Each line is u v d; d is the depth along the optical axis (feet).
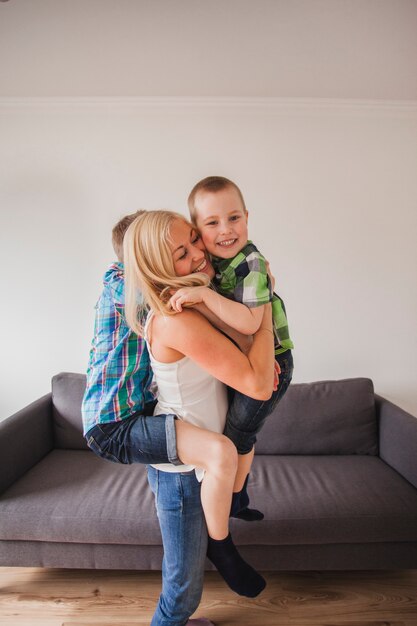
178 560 3.24
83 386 7.08
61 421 6.96
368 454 6.61
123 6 4.79
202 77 6.55
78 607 4.94
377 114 7.49
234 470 2.98
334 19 5.09
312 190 7.57
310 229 7.63
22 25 5.13
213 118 7.46
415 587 5.24
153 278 3.00
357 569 5.10
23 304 7.74
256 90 7.02
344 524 4.89
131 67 6.22
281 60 6.04
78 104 7.35
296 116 7.48
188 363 3.17
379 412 6.76
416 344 7.77
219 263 3.44
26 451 6.12
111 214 7.59
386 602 4.99
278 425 6.68
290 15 5.00
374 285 7.70
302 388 6.94
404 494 5.27
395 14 5.01
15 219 7.61
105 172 7.54
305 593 5.14
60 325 7.76
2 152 7.54
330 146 7.53
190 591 3.26
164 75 6.48
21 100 7.28
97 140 7.50
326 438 6.61
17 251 7.66
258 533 4.89
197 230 3.42
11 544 5.10
